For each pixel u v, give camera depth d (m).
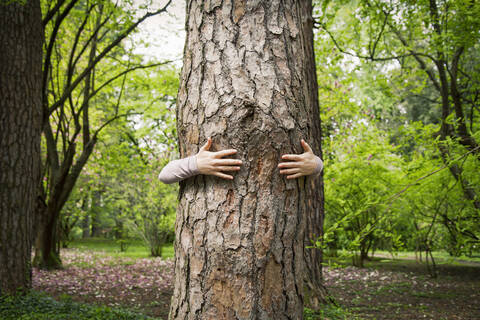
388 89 7.18
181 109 1.61
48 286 6.35
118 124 11.84
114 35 9.98
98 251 14.12
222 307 1.42
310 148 1.52
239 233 1.42
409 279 7.56
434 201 6.22
